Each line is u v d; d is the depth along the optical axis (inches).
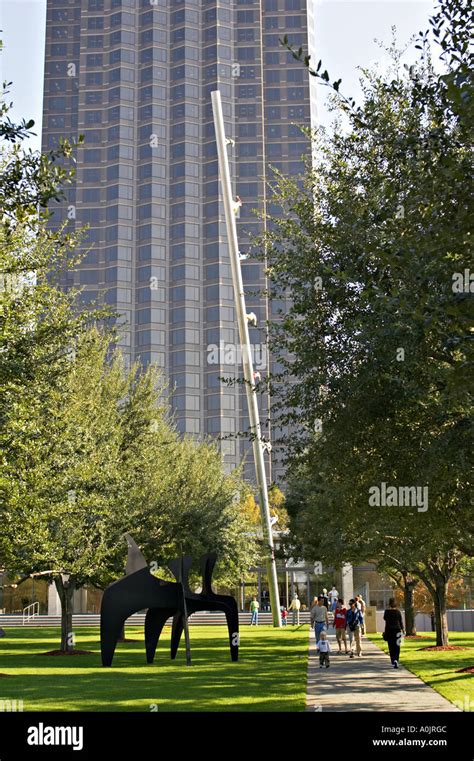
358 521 700.7
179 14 4542.3
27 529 691.4
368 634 1599.4
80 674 780.6
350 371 550.6
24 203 406.3
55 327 620.1
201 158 4347.9
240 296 1204.5
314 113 4466.0
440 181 394.3
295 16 4598.9
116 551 1122.0
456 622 1739.7
